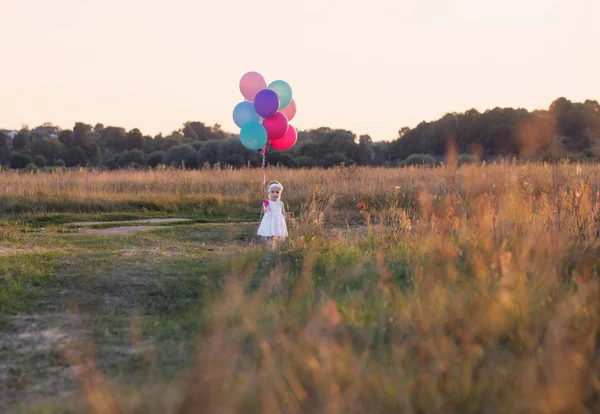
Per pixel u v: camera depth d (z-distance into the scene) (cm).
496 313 490
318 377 399
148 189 2048
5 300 659
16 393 445
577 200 857
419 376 397
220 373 400
